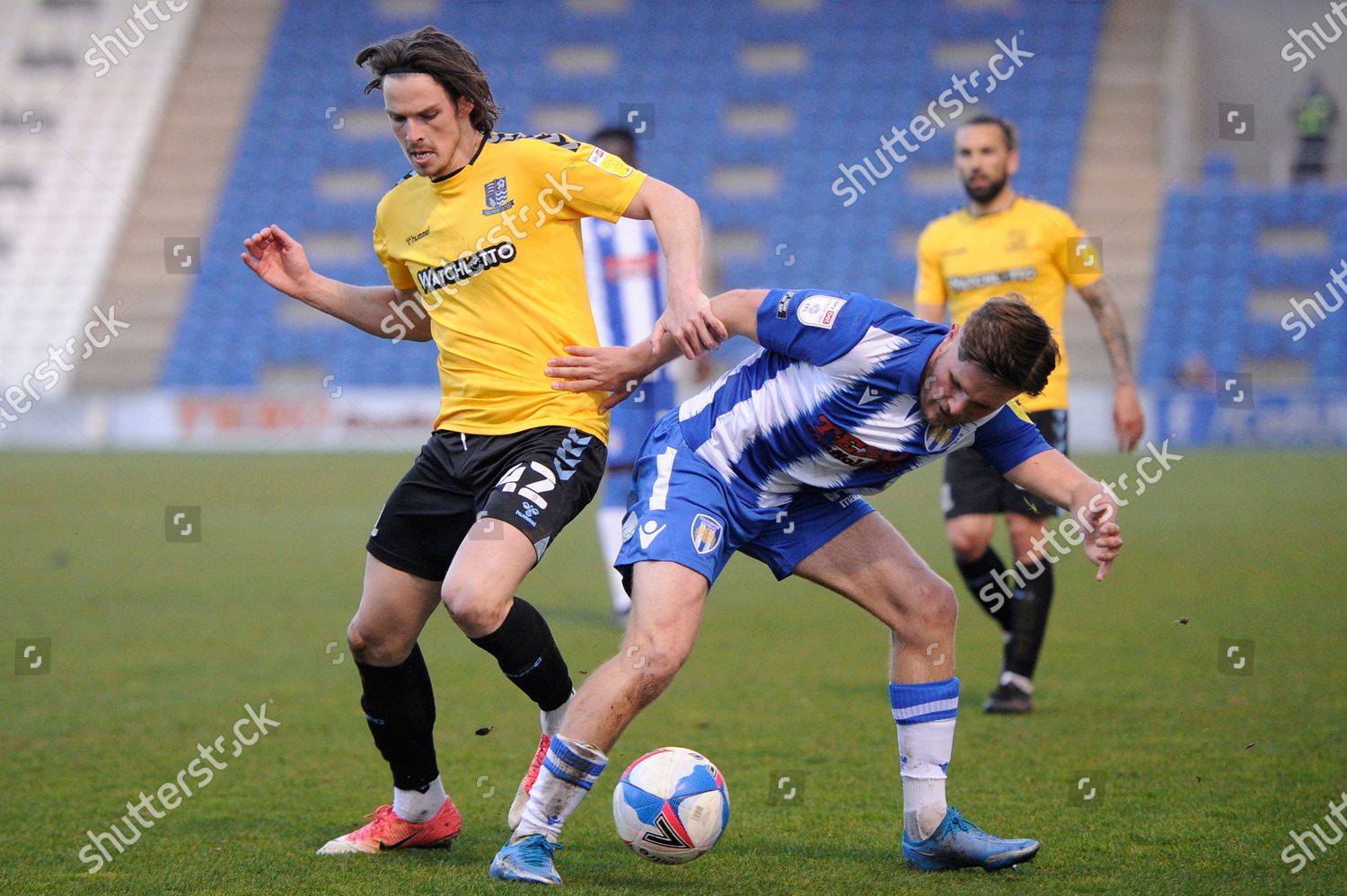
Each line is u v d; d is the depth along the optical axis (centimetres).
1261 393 7075
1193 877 1068
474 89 1139
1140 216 8588
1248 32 9494
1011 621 1759
